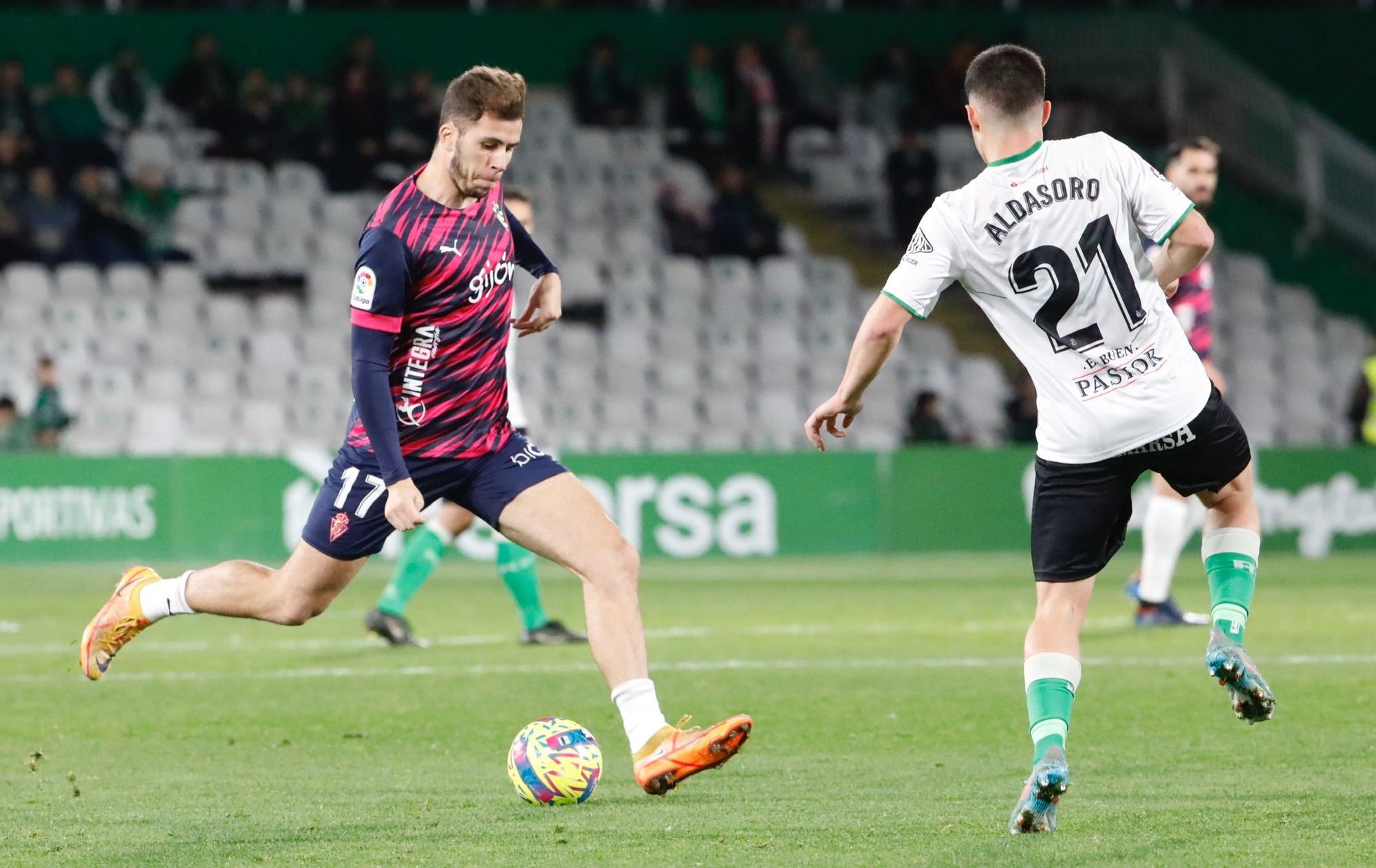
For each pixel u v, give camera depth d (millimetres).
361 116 78812
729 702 26094
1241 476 17141
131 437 68688
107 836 15766
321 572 18328
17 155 74938
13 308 72000
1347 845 14609
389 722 24328
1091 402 16125
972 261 16125
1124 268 16078
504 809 17266
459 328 17578
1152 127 84062
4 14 79562
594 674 29422
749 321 77312
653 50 84812
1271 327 81312
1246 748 21078
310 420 71000
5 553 58656
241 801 17922
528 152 81562
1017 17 85125
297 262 76562
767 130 82688
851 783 18844
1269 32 87812
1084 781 18656
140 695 27297
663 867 14094
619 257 78438
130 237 74938
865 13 85438
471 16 83312
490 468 18016
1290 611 40469
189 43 81062
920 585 50750
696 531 61688
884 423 73750
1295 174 84188
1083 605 16484
